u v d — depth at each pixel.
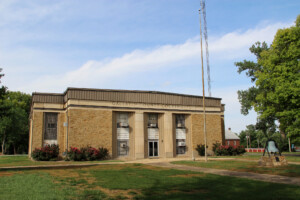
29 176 15.44
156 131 36.25
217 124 40.62
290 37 32.53
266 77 34.62
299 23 35.31
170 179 14.61
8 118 62.34
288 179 14.33
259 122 52.16
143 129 34.88
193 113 38.78
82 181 13.75
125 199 9.66
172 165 23.52
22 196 9.71
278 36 33.66
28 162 28.84
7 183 12.72
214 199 9.59
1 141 67.31
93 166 23.48
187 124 38.62
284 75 31.50
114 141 33.31
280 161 21.16
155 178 15.04
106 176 16.02
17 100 71.12
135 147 34.00
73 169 20.56
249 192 10.81
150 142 35.59
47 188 11.41
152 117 36.38
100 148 31.61
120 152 33.56
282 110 33.38
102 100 32.91
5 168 21.83
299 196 9.95
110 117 33.03
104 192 10.95
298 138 31.80
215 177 15.28
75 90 31.73
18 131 65.00
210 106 40.44
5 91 27.16
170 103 37.16
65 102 33.62
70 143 30.70
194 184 12.91
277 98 31.25
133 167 22.05
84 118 31.69
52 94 33.97
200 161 27.23
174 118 37.66
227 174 16.78
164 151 35.94
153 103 35.97
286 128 32.94
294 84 29.78
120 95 34.09
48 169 20.67
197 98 39.56
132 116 34.84
